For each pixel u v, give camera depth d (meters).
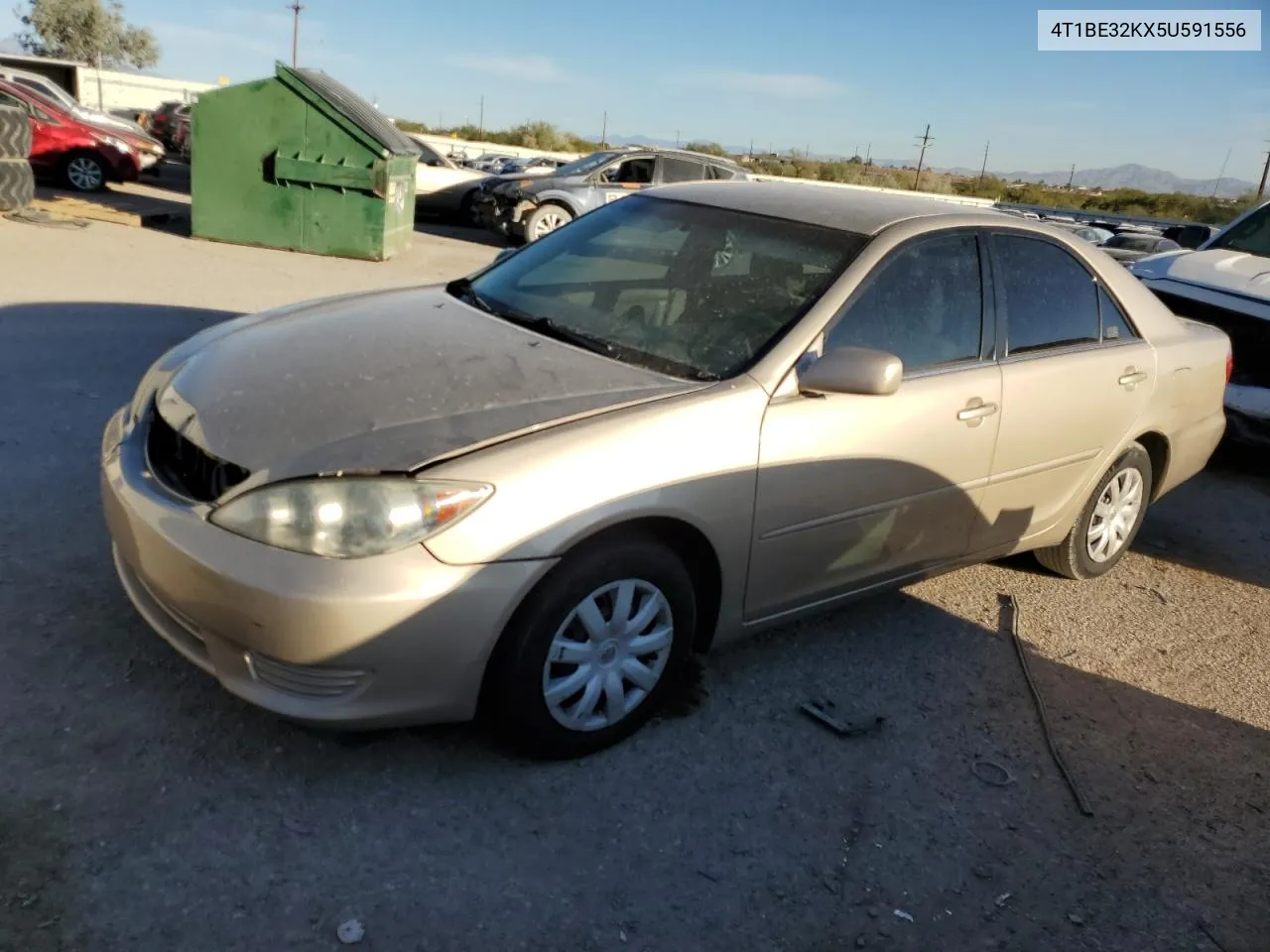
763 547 3.22
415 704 2.65
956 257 3.82
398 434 2.68
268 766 2.79
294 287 9.96
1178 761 3.49
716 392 3.09
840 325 3.39
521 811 2.77
